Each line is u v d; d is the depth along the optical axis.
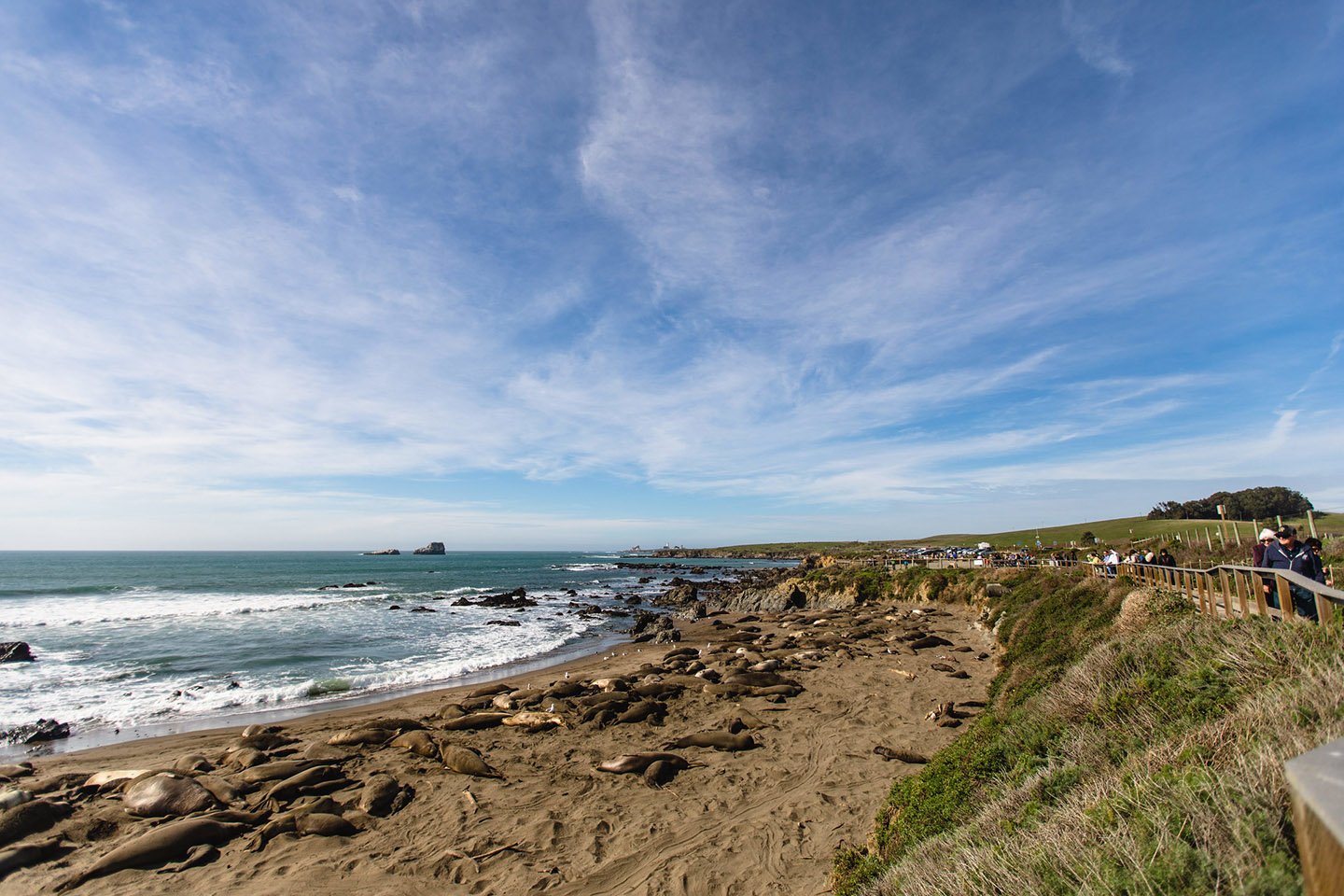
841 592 45.88
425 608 44.78
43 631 30.22
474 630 35.44
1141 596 13.45
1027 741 8.68
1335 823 0.76
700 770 12.71
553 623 40.06
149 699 18.52
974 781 8.46
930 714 16.00
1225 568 10.27
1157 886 3.72
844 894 7.81
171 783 10.72
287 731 15.05
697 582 74.19
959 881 5.22
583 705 16.83
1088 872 4.22
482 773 12.35
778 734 14.95
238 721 16.70
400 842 9.80
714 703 17.59
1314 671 5.72
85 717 16.81
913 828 8.15
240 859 9.24
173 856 9.20
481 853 9.50
